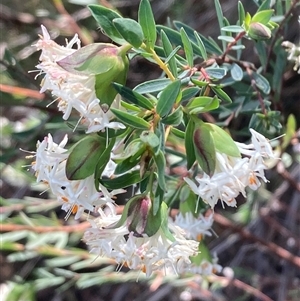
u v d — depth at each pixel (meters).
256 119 0.17
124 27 0.11
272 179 0.31
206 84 0.12
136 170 0.11
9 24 0.34
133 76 0.33
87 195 0.11
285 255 0.26
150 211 0.11
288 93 0.29
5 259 0.34
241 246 0.34
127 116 0.11
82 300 0.40
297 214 0.31
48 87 0.11
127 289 0.37
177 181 0.16
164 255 0.12
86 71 0.10
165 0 0.35
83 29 0.31
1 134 0.28
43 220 0.25
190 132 0.12
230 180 0.12
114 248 0.12
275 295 0.32
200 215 0.15
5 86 0.24
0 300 0.28
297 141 0.22
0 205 0.27
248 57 0.28
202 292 0.27
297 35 0.27
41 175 0.11
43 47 0.11
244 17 0.15
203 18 0.33
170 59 0.12
